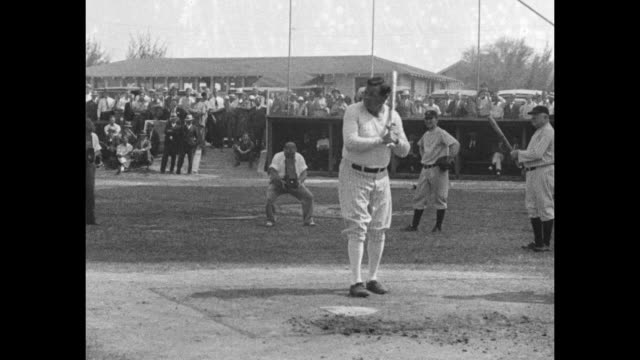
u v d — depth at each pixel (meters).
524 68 40.69
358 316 7.69
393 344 6.71
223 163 33.44
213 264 11.05
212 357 6.28
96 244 12.92
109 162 31.95
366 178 8.80
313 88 33.56
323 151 31.28
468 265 11.11
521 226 16.20
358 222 8.77
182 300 8.38
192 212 18.58
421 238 14.18
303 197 16.02
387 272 10.45
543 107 12.16
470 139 30.36
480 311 7.90
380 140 8.79
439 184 15.09
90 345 6.59
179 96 35.25
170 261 11.28
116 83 46.38
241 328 7.19
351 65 38.50
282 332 7.06
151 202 20.84
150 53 52.47
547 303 8.31
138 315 7.65
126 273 10.10
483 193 24.45
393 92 9.02
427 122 15.02
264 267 10.83
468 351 6.50
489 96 30.53
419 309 8.02
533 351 6.51
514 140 29.97
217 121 35.03
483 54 40.38
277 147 31.66
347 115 8.98
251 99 34.38
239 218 17.44
